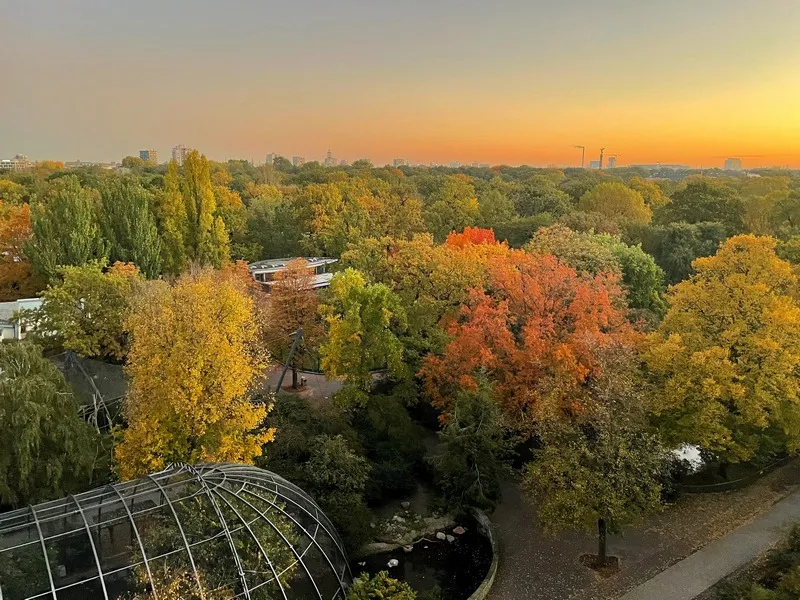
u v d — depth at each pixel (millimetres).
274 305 53938
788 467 38188
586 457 28375
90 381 41500
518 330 42219
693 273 66375
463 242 66688
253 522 23844
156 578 20516
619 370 32031
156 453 28531
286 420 38094
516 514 34312
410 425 41344
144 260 66812
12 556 19391
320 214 92375
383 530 34062
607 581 27828
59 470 26406
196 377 27672
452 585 29625
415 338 45844
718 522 32219
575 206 107875
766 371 32406
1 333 48094
